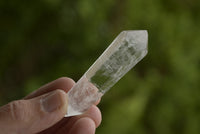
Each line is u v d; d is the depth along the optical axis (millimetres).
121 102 667
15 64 686
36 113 242
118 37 237
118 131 650
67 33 671
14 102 243
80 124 299
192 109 716
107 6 671
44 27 673
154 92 712
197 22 756
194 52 732
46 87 324
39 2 649
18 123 241
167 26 719
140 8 706
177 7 745
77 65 668
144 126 692
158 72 721
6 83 683
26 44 681
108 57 239
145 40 232
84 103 250
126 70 240
